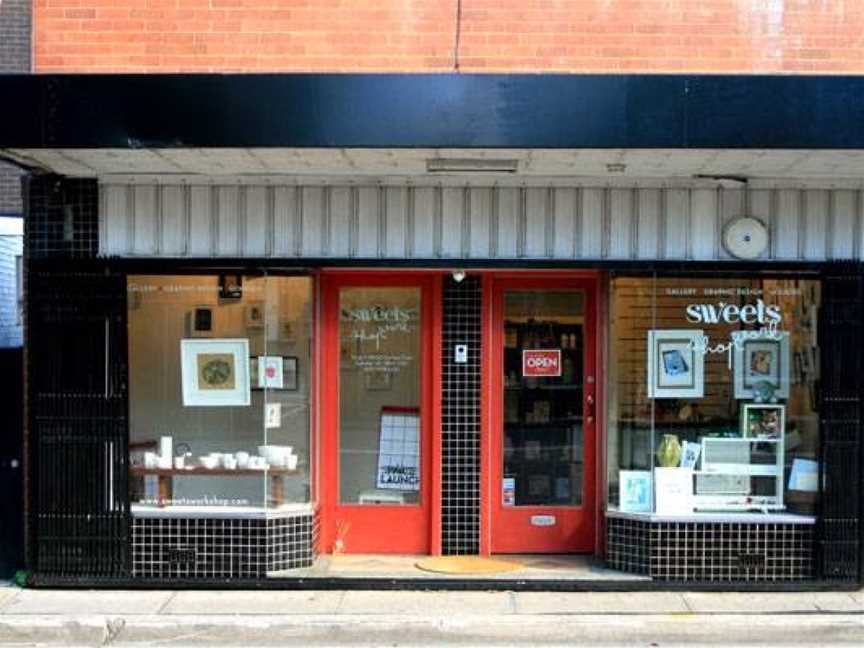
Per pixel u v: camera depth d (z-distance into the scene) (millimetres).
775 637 7102
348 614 7203
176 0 7641
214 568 7914
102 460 7895
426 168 7461
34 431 7895
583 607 7418
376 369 8562
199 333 8109
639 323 8156
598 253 7949
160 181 7914
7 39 13867
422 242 7949
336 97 6512
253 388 8148
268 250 7949
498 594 7738
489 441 8500
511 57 7621
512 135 6496
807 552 7914
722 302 8102
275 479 8148
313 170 7598
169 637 7074
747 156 6926
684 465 8070
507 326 8562
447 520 8469
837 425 7898
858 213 7957
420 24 7625
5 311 12984
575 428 8578
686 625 7105
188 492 8086
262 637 7059
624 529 8047
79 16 7652
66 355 7887
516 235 7953
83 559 7883
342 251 7949
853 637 7102
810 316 8039
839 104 6445
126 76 6547
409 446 8562
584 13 7625
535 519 8547
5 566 8500
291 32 7629
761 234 7930
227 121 6523
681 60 7625
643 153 6824
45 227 7930
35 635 7086
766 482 8055
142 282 8062
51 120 6559
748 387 8102
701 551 7906
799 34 7656
